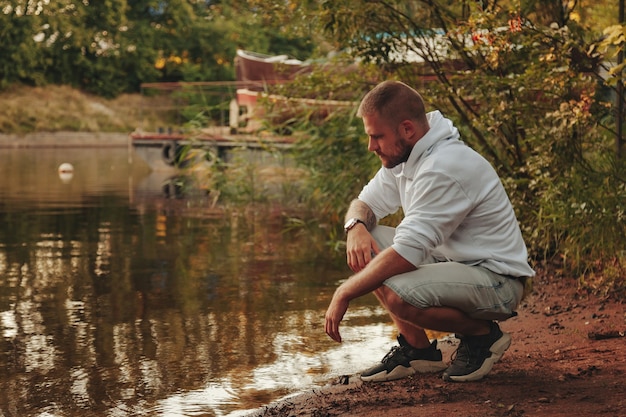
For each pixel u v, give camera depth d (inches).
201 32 1456.7
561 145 236.4
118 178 626.8
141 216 413.7
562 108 225.1
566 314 207.6
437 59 277.1
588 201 227.1
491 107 254.5
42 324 210.8
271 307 227.5
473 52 271.3
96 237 348.2
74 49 1384.1
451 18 273.1
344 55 284.5
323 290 248.2
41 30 1347.2
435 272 143.8
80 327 207.8
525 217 258.2
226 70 1459.2
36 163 795.4
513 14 233.0
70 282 260.2
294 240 339.0
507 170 274.5
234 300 235.8
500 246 147.1
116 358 182.4
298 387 162.2
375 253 156.4
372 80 318.0
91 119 1270.9
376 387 153.3
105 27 1414.9
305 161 387.5
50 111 1253.7
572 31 249.0
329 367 175.2
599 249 235.1
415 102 144.3
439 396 144.9
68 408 152.8
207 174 486.0
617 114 244.4
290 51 1425.9
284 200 463.2
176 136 661.3
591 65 245.6
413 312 144.5
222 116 586.9
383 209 160.1
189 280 263.0
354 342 193.8
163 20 1499.8
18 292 246.5
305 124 382.6
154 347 190.5
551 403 137.4
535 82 232.5
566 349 175.8
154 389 162.6
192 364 177.8
